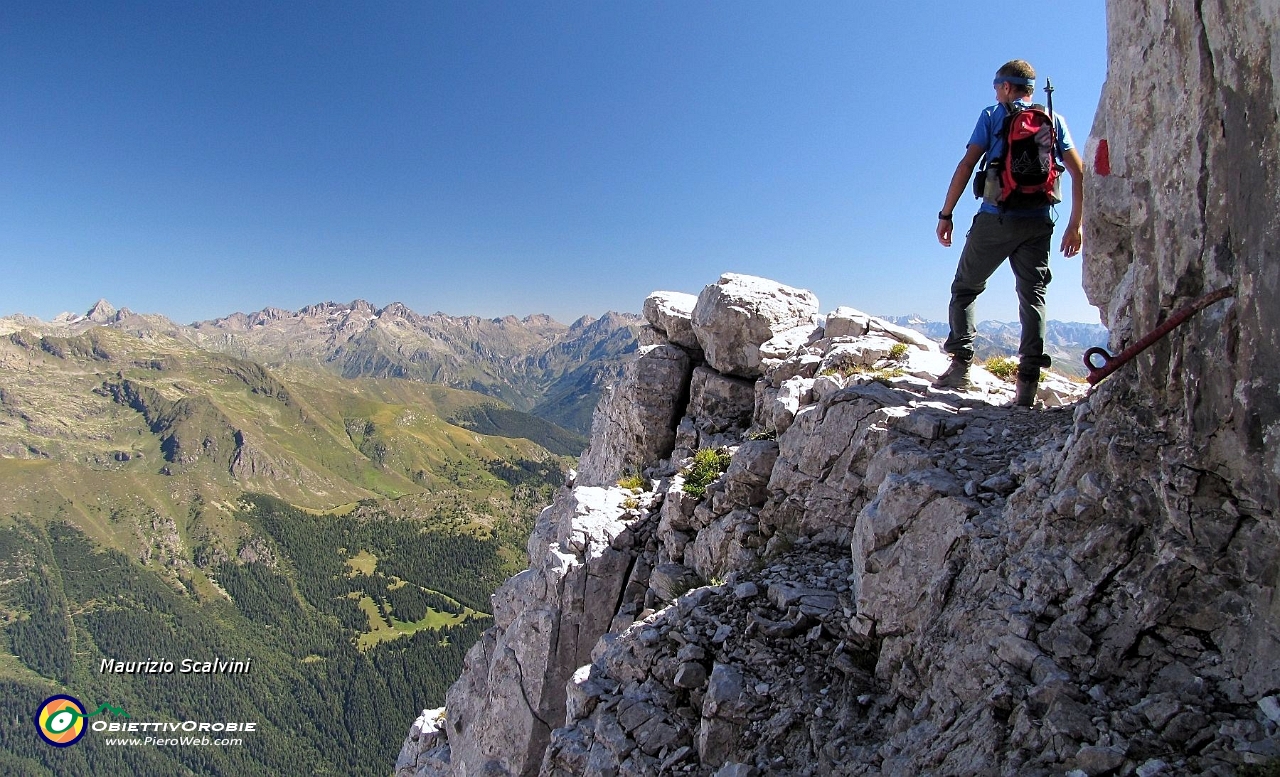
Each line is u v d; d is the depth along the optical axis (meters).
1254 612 2.10
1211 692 2.10
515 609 6.39
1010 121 3.56
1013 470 3.10
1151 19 2.46
